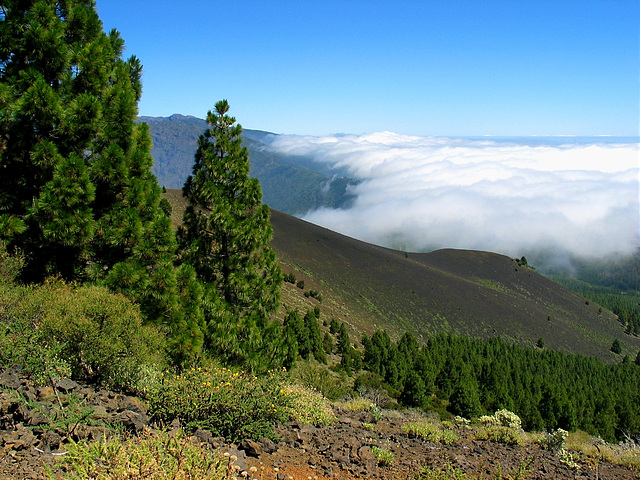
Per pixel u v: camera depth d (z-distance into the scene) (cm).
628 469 840
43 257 1059
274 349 1427
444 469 632
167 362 963
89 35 1206
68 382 595
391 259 17400
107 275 1059
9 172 1052
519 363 10219
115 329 686
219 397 585
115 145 1112
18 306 662
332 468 580
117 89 1153
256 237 1410
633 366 12925
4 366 550
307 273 12962
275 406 689
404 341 8144
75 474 352
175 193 9819
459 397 4425
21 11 1073
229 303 1399
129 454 367
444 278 17275
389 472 609
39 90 996
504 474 690
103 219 1121
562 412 5272
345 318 10112
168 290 1096
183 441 416
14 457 380
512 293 19438
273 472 522
